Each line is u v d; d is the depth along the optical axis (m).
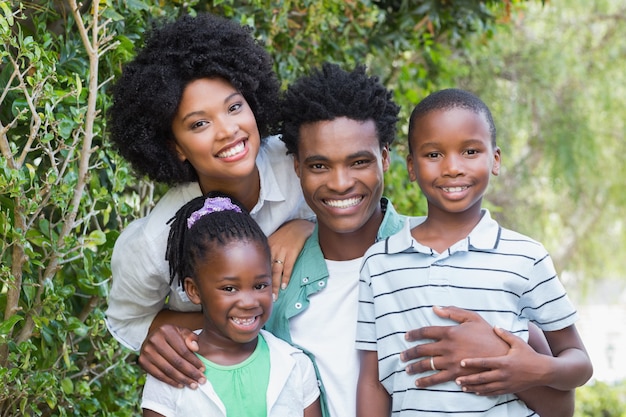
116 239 2.37
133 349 2.34
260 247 2.01
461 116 2.00
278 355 2.04
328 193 2.11
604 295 11.77
